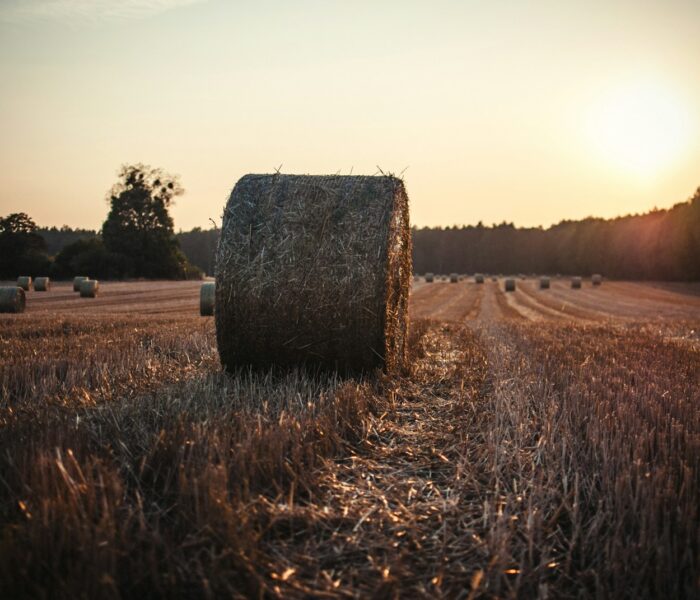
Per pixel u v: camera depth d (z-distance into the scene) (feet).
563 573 11.02
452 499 13.79
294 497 13.46
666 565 10.80
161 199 203.62
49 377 23.84
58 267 185.68
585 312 100.83
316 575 10.59
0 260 179.22
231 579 10.22
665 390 22.72
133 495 13.12
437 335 50.01
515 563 11.26
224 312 24.79
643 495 12.57
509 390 23.91
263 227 24.81
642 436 15.81
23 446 14.10
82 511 11.00
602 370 27.76
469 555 11.58
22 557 9.71
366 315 24.49
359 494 13.97
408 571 10.94
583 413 19.47
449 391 25.29
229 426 16.34
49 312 73.26
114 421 16.96
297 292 24.44
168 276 202.90
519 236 398.21
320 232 24.66
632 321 77.71
